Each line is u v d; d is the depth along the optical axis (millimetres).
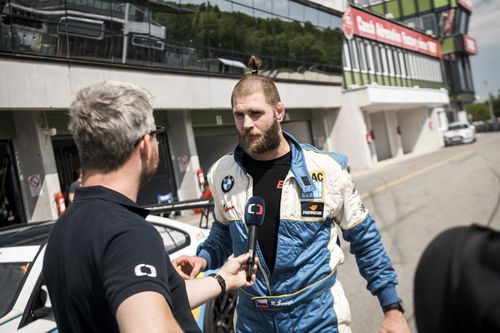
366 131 22688
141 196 13781
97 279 1148
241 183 2006
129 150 1271
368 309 4184
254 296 1931
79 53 10172
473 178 8812
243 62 15680
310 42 19406
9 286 2738
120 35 11031
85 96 1275
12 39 8883
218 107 14375
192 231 4082
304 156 1947
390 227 7434
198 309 3521
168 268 1225
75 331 1199
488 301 672
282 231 1892
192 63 13477
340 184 1918
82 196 1284
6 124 9914
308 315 1881
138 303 1031
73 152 11625
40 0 9195
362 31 25688
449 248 808
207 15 13586
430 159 21688
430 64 35906
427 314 784
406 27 31562
